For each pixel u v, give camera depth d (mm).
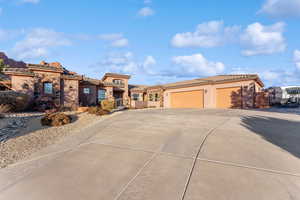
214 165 3971
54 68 19297
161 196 2898
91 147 5680
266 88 27812
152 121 9969
